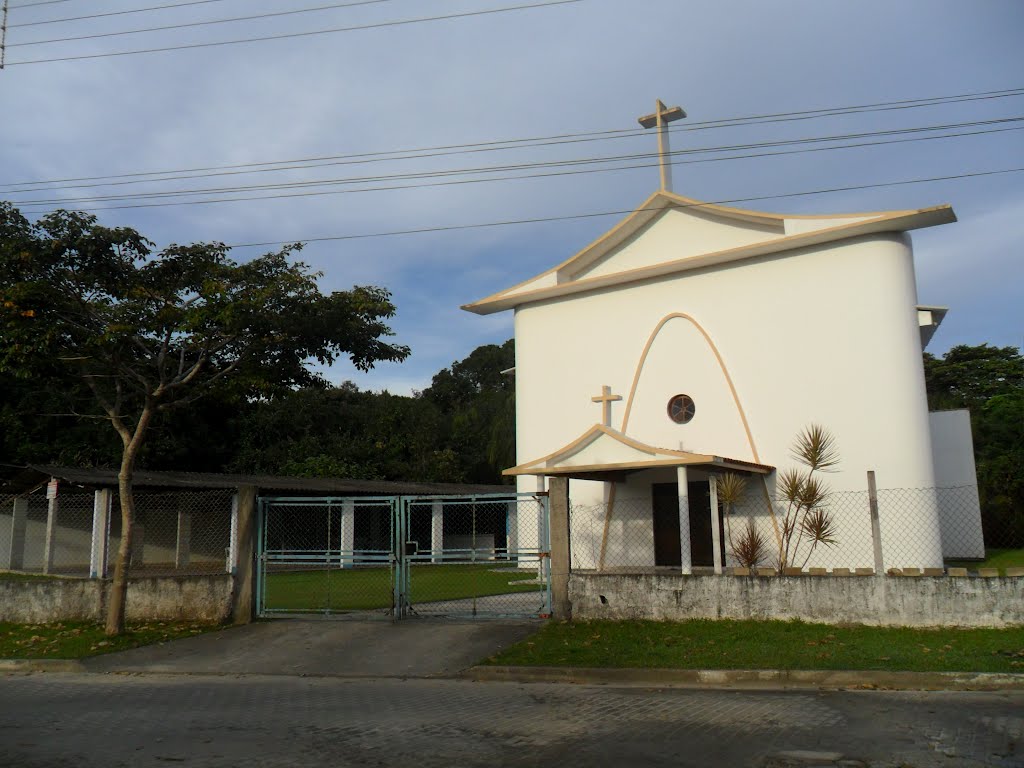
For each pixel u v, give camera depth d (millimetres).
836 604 12109
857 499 19188
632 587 12961
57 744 7148
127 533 13383
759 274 21203
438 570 26328
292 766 6391
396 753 6758
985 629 11414
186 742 7195
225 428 40938
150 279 13555
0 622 14828
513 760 6504
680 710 8281
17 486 25969
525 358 24703
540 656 11023
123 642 12570
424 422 46750
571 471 19125
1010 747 6672
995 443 34656
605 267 24141
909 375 19266
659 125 24156
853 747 6734
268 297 12883
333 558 14117
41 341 12141
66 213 12672
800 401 20172
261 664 11594
